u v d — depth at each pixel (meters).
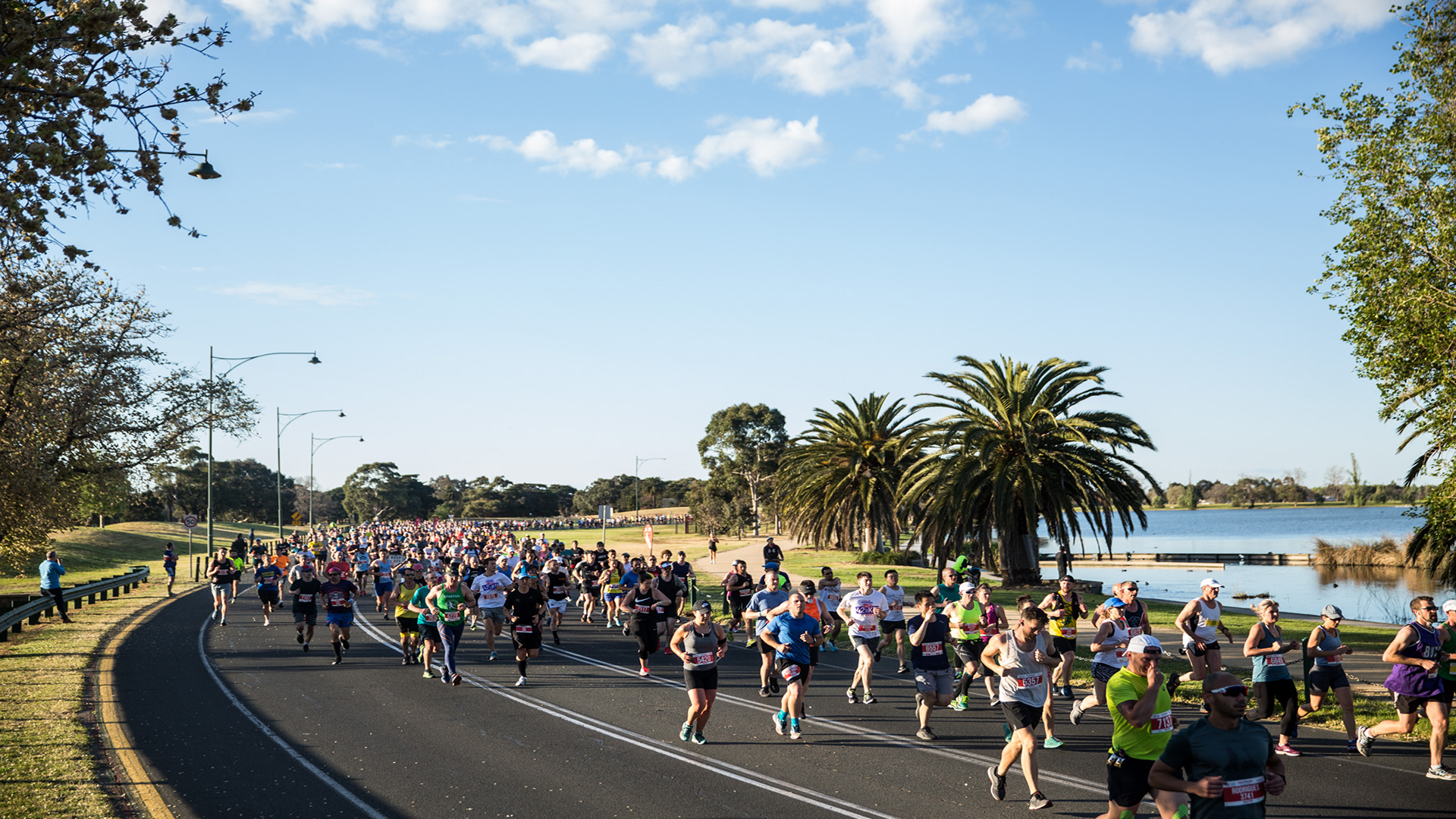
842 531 56.44
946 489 34.38
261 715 12.31
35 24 8.92
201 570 47.00
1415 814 7.84
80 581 41.72
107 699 13.11
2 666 15.82
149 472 29.83
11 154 8.67
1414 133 18.52
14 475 24.33
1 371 22.94
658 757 10.13
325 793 8.80
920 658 10.94
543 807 8.38
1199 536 109.06
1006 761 8.44
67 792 8.51
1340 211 19.27
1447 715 8.88
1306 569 55.28
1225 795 5.30
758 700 13.41
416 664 16.89
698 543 77.12
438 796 8.70
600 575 25.05
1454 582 24.25
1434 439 19.81
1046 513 34.47
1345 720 10.07
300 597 18.52
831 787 8.95
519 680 14.70
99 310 26.16
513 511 173.25
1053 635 13.21
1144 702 6.73
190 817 8.08
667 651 18.64
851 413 53.75
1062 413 34.25
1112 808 6.91
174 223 9.70
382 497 155.50
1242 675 14.70
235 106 9.77
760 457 87.56
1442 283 18.41
